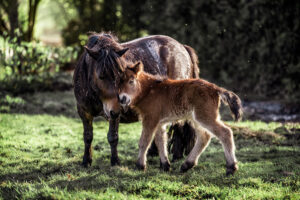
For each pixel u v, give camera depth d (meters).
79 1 25.42
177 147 10.25
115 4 24.73
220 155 10.48
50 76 21.31
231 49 21.39
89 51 7.73
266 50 19.75
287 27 19.12
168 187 7.27
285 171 8.41
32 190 7.04
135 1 24.44
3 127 13.25
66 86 21.31
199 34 22.11
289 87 18.80
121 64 7.67
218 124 7.92
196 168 9.13
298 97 18.67
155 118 8.55
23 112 16.55
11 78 19.16
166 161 8.91
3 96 18.11
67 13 26.33
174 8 22.47
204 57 22.12
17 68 19.75
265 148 11.04
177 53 10.59
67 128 13.89
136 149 11.51
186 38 22.30
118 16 24.59
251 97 19.86
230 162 7.88
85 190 7.25
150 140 8.65
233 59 21.53
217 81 22.16
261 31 20.12
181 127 10.12
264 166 9.02
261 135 12.57
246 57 20.72
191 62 11.25
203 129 8.59
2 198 6.93
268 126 14.11
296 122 15.30
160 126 8.88
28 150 10.84
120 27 24.45
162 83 8.62
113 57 7.59
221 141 7.89
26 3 26.28
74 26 25.77
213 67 22.30
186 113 8.27
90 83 8.23
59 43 35.94
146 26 24.38
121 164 9.63
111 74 7.52
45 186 7.34
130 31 24.61
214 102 8.00
